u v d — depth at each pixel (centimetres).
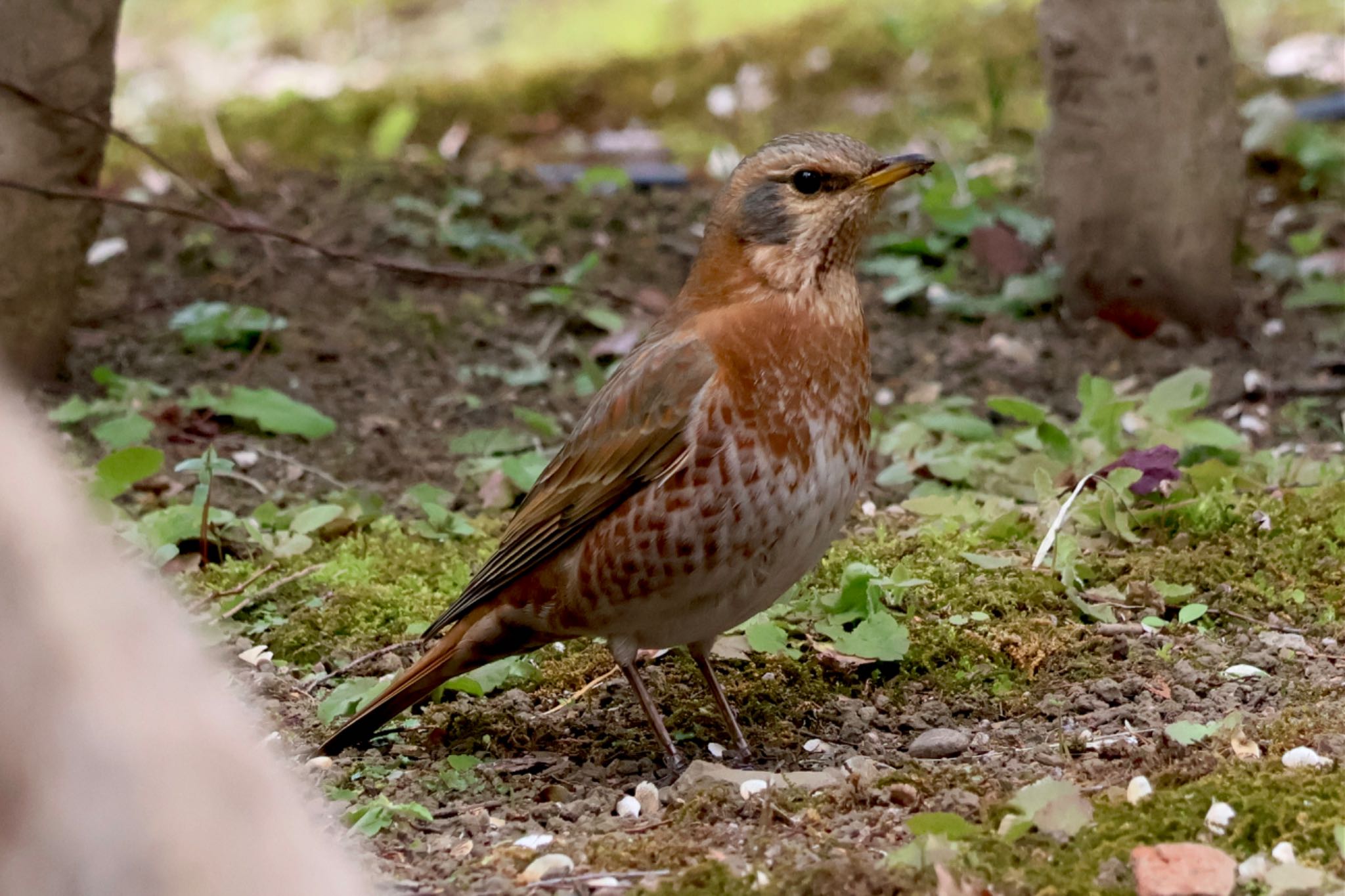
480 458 1262
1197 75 1445
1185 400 1166
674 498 742
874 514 1127
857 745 814
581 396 1403
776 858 635
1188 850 595
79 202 1312
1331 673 839
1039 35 1505
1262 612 924
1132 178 1463
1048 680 862
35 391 1321
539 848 673
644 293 1560
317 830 512
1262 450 1223
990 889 578
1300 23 2436
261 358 1430
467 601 796
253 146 2028
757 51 2289
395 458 1279
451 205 1716
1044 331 1513
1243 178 1491
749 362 739
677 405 740
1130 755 735
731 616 776
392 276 1590
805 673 888
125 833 403
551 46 2436
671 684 896
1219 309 1490
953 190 1667
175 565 1057
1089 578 970
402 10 2761
